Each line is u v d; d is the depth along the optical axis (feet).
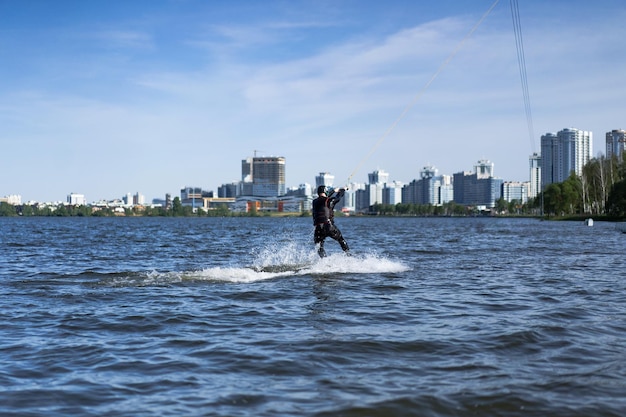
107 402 20.06
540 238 149.89
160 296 43.75
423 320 33.99
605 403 19.31
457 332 30.42
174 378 22.75
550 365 24.02
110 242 136.98
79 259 83.15
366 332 30.55
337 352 26.32
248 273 57.57
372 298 42.47
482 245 116.37
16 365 24.79
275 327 32.14
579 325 32.19
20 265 72.69
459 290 46.88
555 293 45.32
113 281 52.80
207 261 79.05
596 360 24.79
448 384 21.47
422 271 61.41
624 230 193.36
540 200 456.45
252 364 24.49
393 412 18.72
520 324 32.55
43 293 45.75
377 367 23.89
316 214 66.80
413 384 21.53
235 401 19.94
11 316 35.91
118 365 24.68
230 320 34.24
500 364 24.18
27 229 260.21
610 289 47.73
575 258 81.30
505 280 53.98
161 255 91.50
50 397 20.59
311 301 41.14
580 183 442.50
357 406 19.21
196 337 29.81
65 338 29.89
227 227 317.22
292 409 19.06
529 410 18.75
